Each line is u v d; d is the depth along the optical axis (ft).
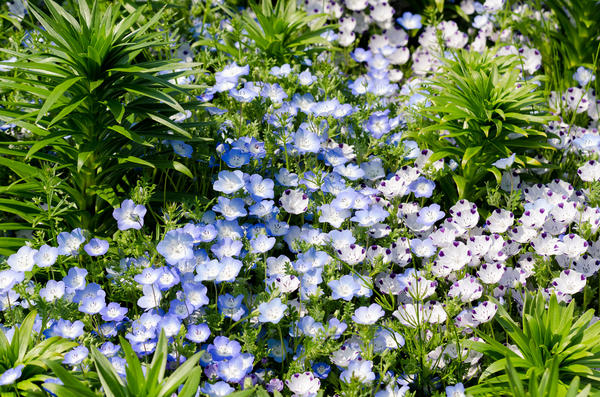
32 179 10.95
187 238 9.73
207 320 9.45
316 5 18.65
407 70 18.35
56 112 10.81
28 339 8.60
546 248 10.85
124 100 13.21
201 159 12.14
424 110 12.75
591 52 16.87
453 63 13.69
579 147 13.51
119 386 7.63
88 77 10.38
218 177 11.41
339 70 17.44
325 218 11.19
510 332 9.29
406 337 9.79
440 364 9.88
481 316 9.80
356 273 10.27
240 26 14.08
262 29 15.89
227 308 9.66
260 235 10.23
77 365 8.75
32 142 10.71
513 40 17.81
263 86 13.47
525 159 12.59
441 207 13.33
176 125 10.48
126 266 9.91
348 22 17.70
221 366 8.89
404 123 14.26
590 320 9.87
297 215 12.19
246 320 9.87
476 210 11.53
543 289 10.45
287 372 9.61
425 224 11.24
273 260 10.52
